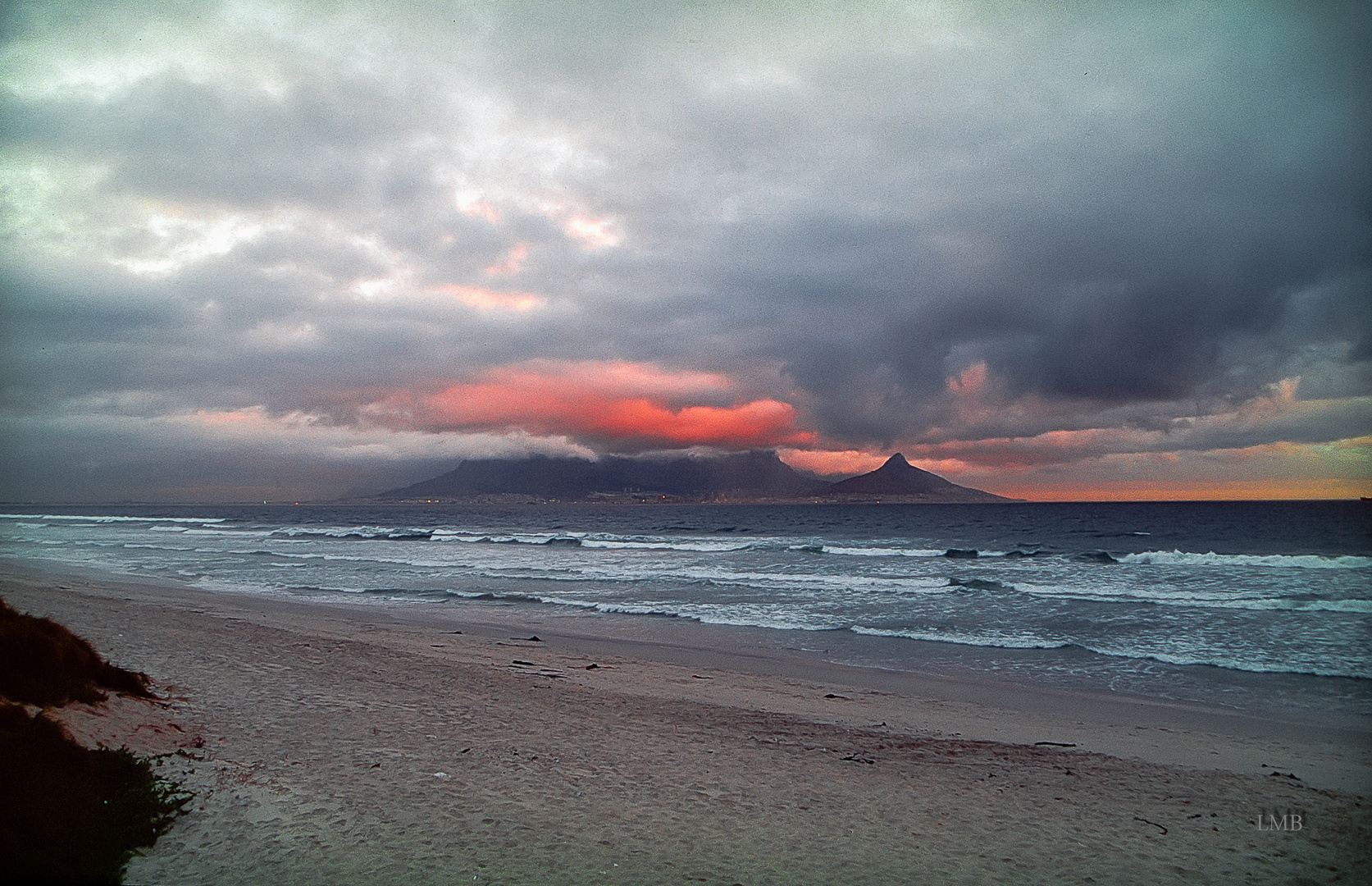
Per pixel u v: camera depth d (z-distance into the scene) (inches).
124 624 573.0
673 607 862.5
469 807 234.4
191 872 185.5
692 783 271.1
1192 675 530.9
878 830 235.3
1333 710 439.8
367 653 506.0
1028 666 562.6
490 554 1706.4
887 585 1058.7
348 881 184.2
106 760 221.5
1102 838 236.5
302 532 2689.5
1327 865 218.7
